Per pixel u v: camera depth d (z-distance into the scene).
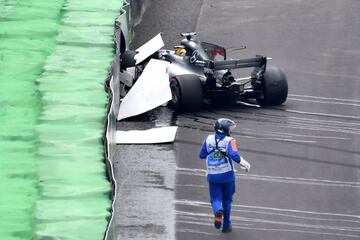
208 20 85.81
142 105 61.78
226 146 44.44
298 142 57.50
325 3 90.75
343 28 83.62
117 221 46.12
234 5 90.19
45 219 33.22
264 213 47.44
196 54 64.19
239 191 50.03
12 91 46.50
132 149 56.09
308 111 63.47
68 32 56.12
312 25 84.38
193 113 62.75
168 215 47.06
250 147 56.53
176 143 57.22
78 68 49.91
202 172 52.84
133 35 80.81
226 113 62.88
